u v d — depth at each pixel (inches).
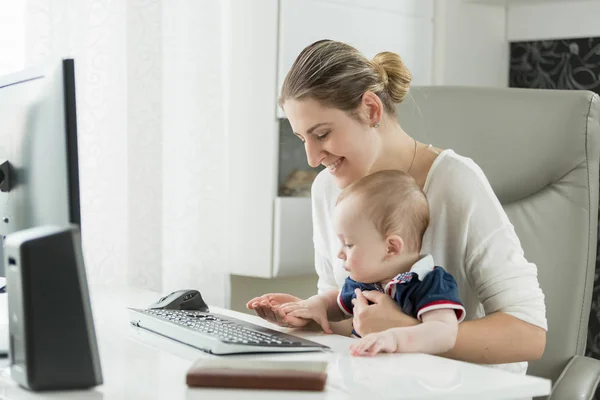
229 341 49.4
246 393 40.8
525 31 116.0
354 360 48.6
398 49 108.3
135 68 90.4
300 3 96.4
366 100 59.9
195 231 96.7
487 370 45.8
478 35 115.0
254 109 97.3
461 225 60.4
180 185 96.1
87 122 87.8
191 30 95.5
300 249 98.7
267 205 96.9
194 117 96.1
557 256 73.5
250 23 97.2
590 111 74.4
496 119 76.8
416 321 54.3
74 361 41.8
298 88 59.2
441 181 61.6
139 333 57.6
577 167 74.6
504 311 57.7
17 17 85.7
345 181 62.3
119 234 90.3
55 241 41.8
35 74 51.6
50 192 49.6
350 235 57.6
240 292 105.3
